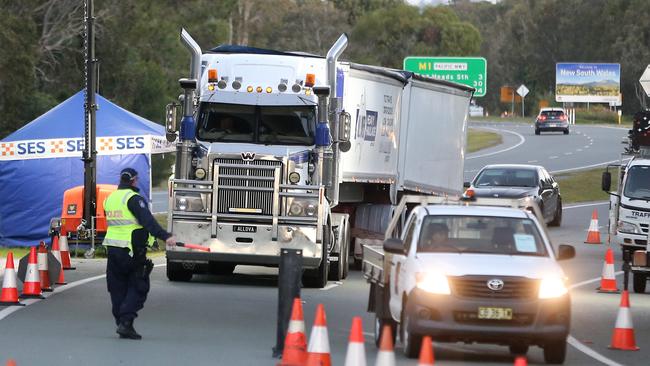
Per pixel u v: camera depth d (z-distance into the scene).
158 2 192.75
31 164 85.38
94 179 77.06
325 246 60.91
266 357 37.69
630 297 61.06
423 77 79.25
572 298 59.94
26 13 156.50
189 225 59.59
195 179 60.28
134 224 41.38
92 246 76.19
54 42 164.75
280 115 60.94
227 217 59.47
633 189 75.56
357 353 29.27
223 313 49.56
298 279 37.28
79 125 86.50
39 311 48.47
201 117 61.03
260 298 55.53
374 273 42.44
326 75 62.56
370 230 74.94
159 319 47.22
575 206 136.75
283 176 59.78
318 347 32.38
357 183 73.38
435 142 82.50
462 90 86.94
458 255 37.91
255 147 60.19
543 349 38.22
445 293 36.22
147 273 41.72
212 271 68.56
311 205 59.38
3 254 77.75
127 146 86.56
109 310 49.25
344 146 62.56
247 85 61.28
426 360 24.42
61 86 167.38
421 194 81.56
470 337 36.12
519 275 36.47
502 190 103.06
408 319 36.69
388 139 74.50
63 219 76.81
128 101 173.00
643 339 45.62
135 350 38.78
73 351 38.25
